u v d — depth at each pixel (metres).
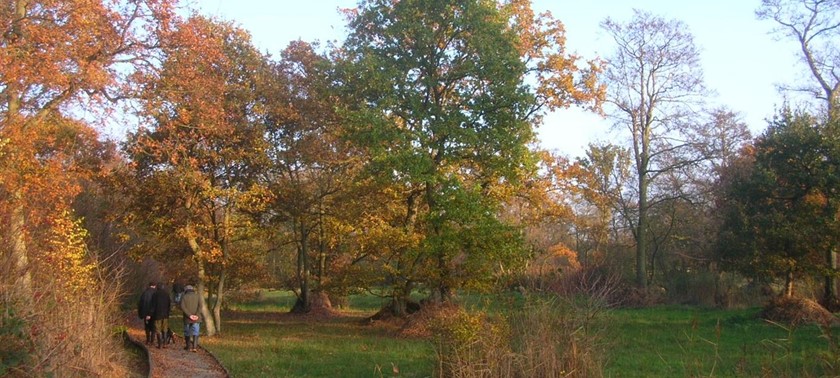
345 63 24.20
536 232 43.41
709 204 41.16
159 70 19.67
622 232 50.69
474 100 23.77
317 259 36.53
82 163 21.67
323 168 28.56
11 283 10.67
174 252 25.69
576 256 43.06
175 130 21.31
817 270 26.67
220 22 24.58
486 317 13.33
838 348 10.32
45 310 10.90
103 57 18.08
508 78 23.14
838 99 31.97
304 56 27.70
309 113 26.70
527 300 12.66
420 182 23.80
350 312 38.31
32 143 16.19
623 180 47.47
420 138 23.41
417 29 23.56
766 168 28.06
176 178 22.78
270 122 26.41
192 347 19.33
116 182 23.44
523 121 24.17
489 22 23.20
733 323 26.31
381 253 26.36
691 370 13.98
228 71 24.39
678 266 45.84
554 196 30.03
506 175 23.81
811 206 26.61
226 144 24.31
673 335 23.08
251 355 19.28
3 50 15.49
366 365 17.42
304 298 36.12
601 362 12.11
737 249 28.70
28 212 14.73
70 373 10.71
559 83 27.05
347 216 27.11
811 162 26.77
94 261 15.02
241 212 26.58
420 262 24.91
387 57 24.56
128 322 27.08
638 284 41.25
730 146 39.75
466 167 26.17
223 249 25.41
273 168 26.67
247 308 42.38
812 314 23.20
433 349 13.40
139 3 18.69
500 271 22.53
